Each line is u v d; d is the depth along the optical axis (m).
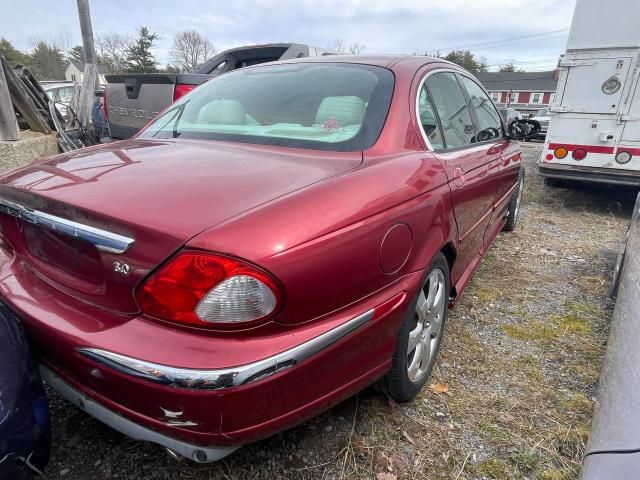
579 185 6.95
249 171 1.66
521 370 2.47
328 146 1.95
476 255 3.15
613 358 1.46
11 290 1.71
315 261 1.40
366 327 1.63
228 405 1.30
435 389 2.29
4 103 5.21
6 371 1.41
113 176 1.65
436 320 2.30
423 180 1.97
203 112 2.38
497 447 1.94
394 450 1.91
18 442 1.41
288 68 2.56
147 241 1.33
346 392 1.65
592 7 5.34
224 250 1.27
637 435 1.02
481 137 3.18
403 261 1.80
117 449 1.88
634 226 2.84
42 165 1.92
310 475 1.78
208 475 1.77
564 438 1.98
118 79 5.79
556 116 5.82
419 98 2.33
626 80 5.31
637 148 5.41
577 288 3.51
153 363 1.29
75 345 1.41
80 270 1.54
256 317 1.31
